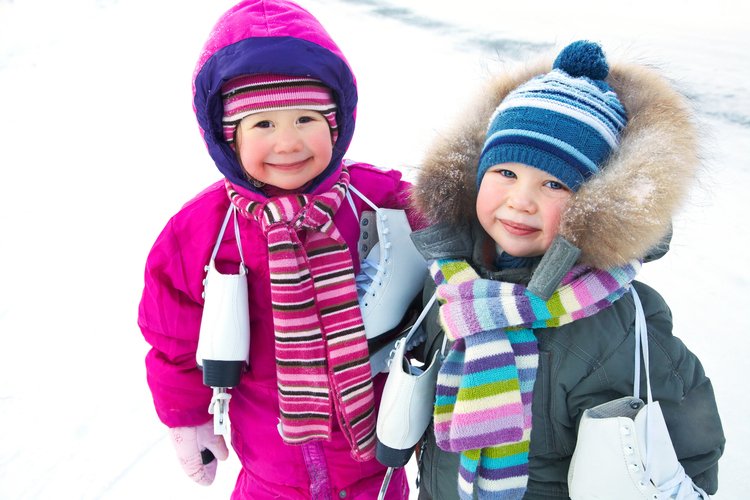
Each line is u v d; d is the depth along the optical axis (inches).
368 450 50.8
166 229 50.8
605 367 41.4
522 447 42.8
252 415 55.2
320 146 45.8
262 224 47.4
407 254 52.1
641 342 41.6
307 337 48.1
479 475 43.9
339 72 45.7
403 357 48.4
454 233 47.1
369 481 56.9
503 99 45.4
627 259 38.9
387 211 52.0
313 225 47.9
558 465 45.5
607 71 42.0
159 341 52.8
